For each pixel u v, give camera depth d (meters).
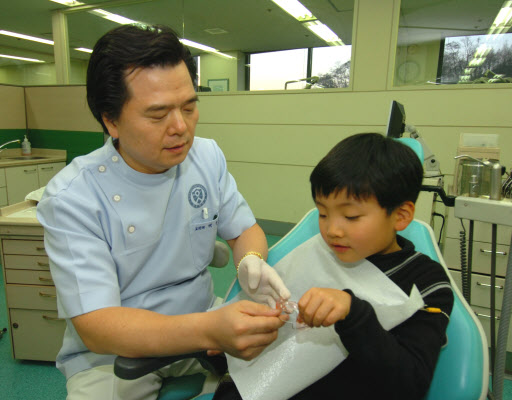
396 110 1.28
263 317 0.51
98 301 0.58
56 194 0.64
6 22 4.74
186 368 0.79
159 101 0.54
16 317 1.47
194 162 0.83
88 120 3.27
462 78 2.66
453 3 2.58
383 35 2.65
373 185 0.53
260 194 3.33
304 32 4.24
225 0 3.68
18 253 1.39
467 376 0.51
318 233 0.83
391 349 0.49
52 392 1.38
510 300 0.95
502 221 0.97
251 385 0.60
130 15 4.17
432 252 0.71
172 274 0.78
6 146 3.28
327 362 0.58
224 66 4.58
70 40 4.87
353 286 0.62
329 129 2.95
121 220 0.69
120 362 0.54
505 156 2.46
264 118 3.17
